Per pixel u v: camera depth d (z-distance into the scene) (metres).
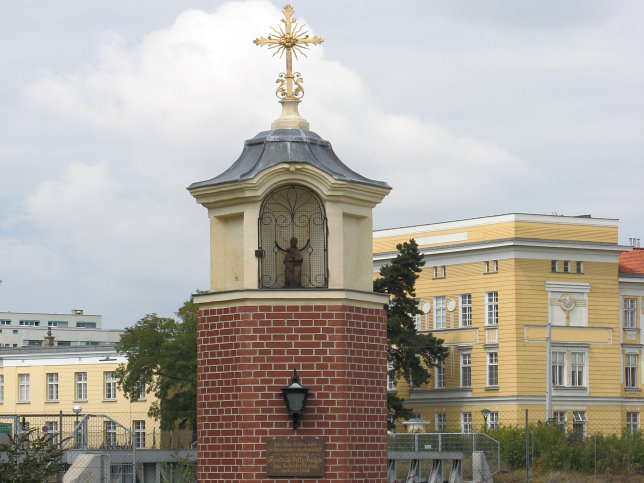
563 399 85.50
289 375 24.16
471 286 87.31
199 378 24.92
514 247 84.69
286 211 24.95
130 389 76.62
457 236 88.25
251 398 24.08
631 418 88.62
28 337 129.88
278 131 25.56
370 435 24.66
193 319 76.75
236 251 24.94
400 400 79.56
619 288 89.12
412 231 91.12
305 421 24.08
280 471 23.95
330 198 24.55
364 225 25.47
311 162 24.38
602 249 87.19
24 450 30.17
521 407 83.75
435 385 88.62
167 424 75.38
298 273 24.69
